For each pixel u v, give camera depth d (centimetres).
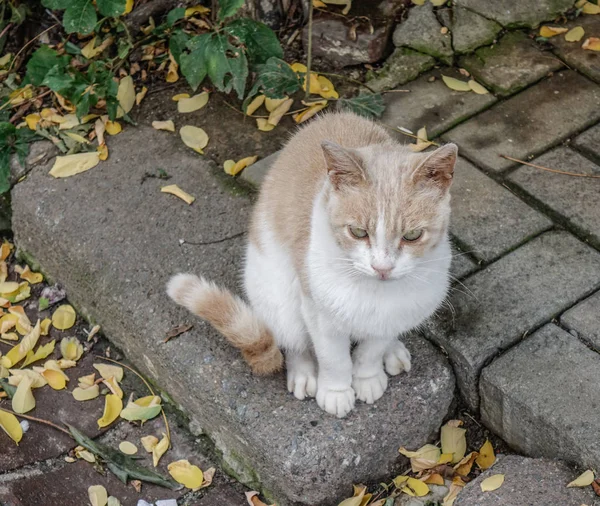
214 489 122
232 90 154
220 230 135
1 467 124
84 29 144
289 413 118
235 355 123
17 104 156
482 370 119
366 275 106
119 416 128
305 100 151
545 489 111
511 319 122
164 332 126
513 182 138
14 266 146
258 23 146
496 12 161
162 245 134
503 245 130
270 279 118
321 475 115
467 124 146
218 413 121
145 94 154
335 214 105
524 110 148
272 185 119
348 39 155
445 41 157
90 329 138
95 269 134
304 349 122
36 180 144
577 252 129
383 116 148
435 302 112
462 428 123
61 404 130
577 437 111
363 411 118
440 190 104
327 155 103
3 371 133
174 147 146
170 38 153
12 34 164
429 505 117
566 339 120
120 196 140
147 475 123
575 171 139
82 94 147
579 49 156
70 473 123
